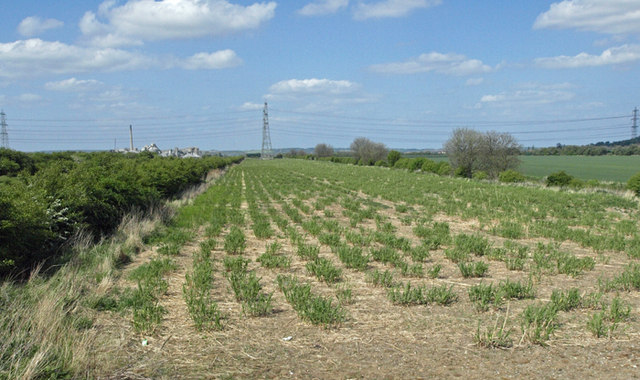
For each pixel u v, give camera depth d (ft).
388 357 18.35
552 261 36.50
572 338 20.30
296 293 24.72
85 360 17.03
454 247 41.04
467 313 23.58
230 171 211.61
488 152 163.02
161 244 41.42
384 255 35.37
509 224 54.65
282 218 60.18
